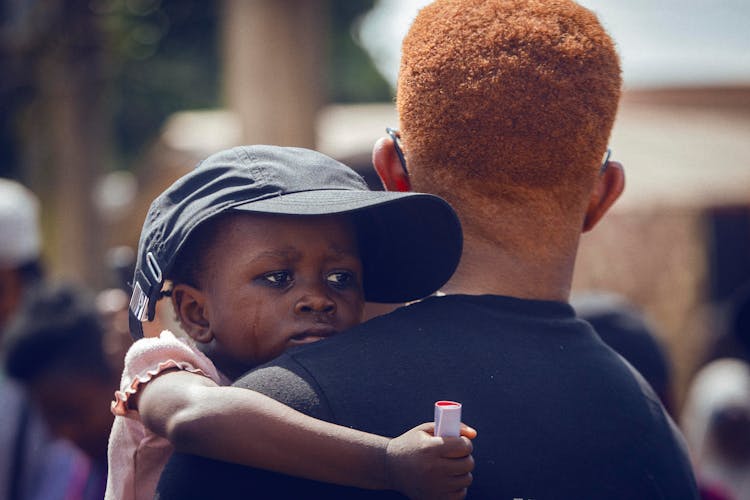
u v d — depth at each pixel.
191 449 1.30
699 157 7.93
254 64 4.97
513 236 1.50
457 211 1.50
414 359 1.38
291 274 1.53
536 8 1.50
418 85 1.50
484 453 1.34
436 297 1.49
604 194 1.68
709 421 4.34
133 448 1.54
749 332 4.58
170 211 1.54
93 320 3.04
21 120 9.80
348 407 1.32
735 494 4.18
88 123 7.75
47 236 9.64
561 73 1.45
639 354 2.91
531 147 1.45
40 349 2.98
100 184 7.89
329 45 14.14
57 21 7.14
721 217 7.68
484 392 1.37
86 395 2.99
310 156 1.59
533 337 1.46
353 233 1.59
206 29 12.41
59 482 3.01
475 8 1.49
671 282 6.89
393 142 1.63
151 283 1.52
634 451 1.46
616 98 1.52
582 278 6.86
